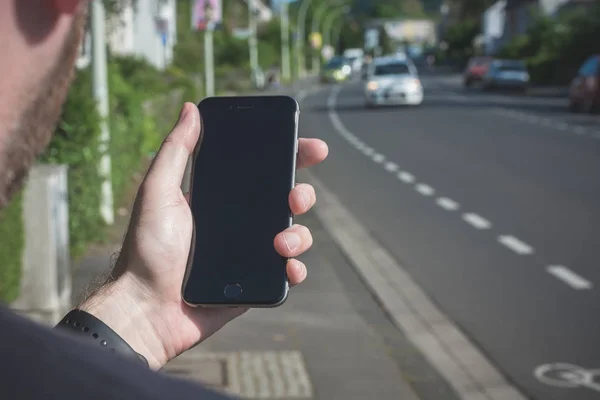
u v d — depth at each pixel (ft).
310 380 9.29
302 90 94.43
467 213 20.26
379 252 16.43
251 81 87.15
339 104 66.08
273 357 10.03
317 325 11.41
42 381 1.11
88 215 14.78
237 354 10.07
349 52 204.54
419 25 297.94
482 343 11.11
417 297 13.21
